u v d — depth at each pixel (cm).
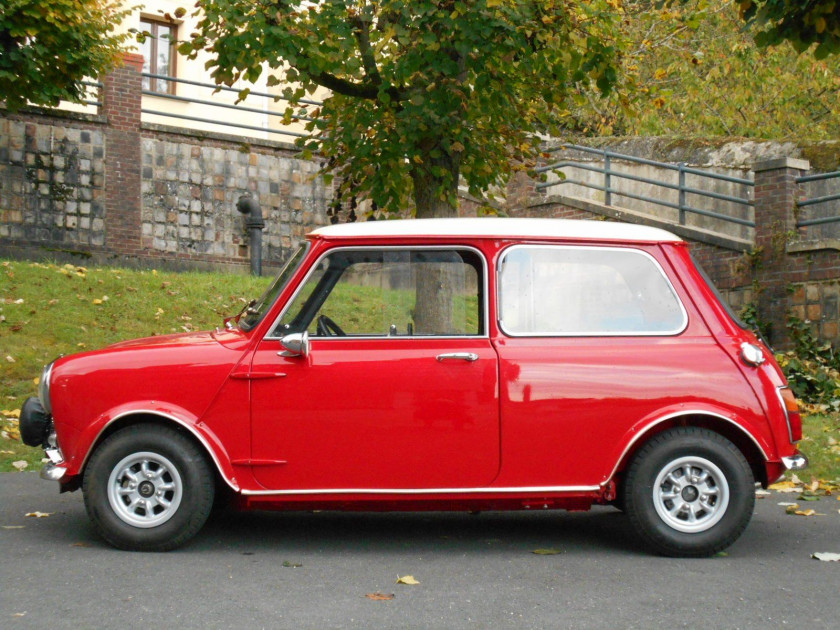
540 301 581
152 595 475
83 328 1209
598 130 2266
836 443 930
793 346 1345
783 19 795
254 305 622
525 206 1788
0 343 1126
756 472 590
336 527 652
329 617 443
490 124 1030
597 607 462
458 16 880
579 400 564
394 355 566
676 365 571
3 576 507
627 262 591
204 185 1797
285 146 1888
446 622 438
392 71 938
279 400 561
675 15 1020
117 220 1694
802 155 1566
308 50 865
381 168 985
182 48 916
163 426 566
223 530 635
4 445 886
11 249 1570
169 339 600
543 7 898
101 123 1681
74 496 736
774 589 497
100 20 1502
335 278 581
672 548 564
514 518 689
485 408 562
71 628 423
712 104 2256
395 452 560
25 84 1415
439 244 583
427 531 642
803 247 1346
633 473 567
